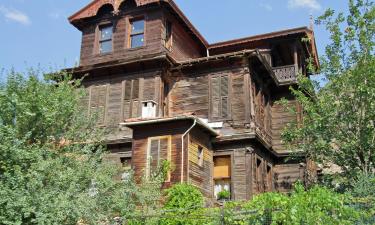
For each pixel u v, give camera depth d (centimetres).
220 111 2164
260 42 2655
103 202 1287
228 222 1087
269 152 2286
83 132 1497
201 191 1925
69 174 1238
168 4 2323
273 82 2441
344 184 1684
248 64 2169
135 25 2414
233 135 2053
